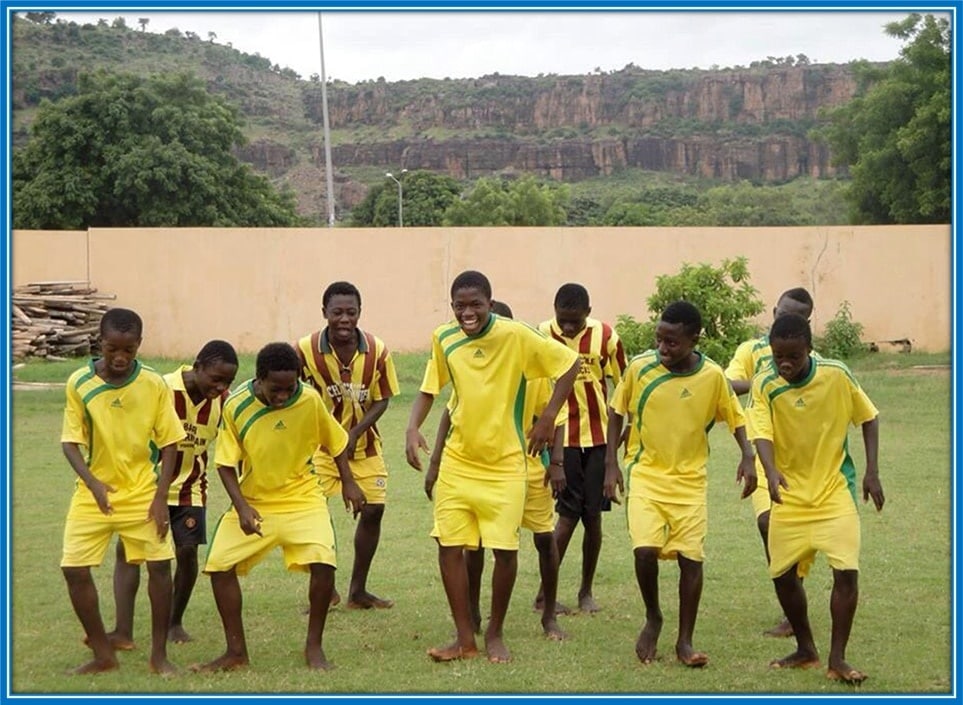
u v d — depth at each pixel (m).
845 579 6.34
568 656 6.77
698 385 6.70
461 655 6.70
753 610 7.70
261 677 6.34
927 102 32.22
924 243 23.33
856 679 6.21
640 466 6.86
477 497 6.77
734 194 52.84
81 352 22.86
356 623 7.49
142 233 23.84
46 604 7.77
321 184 69.69
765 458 6.43
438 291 23.73
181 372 7.09
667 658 6.74
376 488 7.89
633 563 8.96
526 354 6.86
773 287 23.45
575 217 54.50
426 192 51.22
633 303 23.50
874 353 23.25
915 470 12.37
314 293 23.75
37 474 12.39
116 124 36.34
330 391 7.91
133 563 6.55
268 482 6.63
